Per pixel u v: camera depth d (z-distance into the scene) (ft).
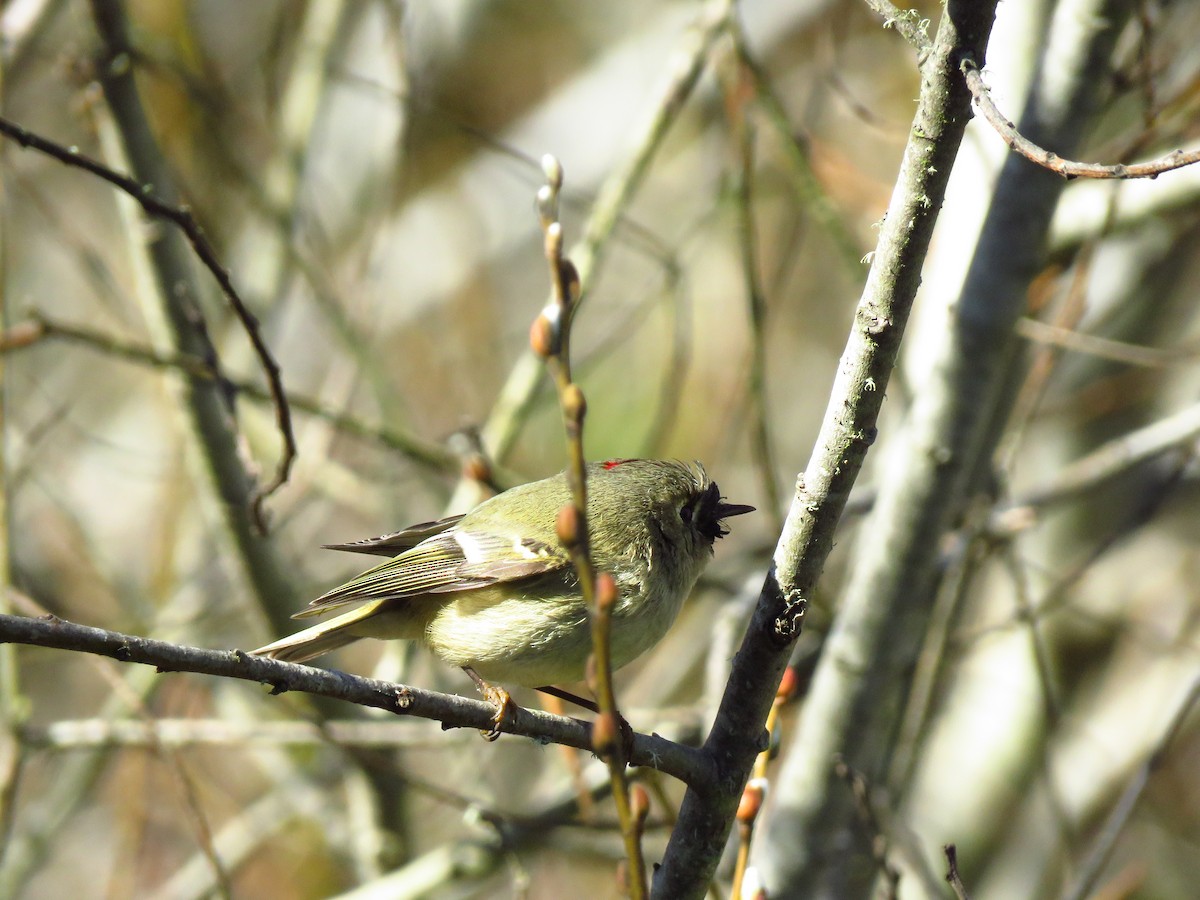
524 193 57.06
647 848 35.96
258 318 44.19
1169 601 44.93
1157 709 42.34
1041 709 40.75
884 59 54.90
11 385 51.55
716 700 29.76
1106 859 25.00
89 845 47.78
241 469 34.91
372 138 51.85
